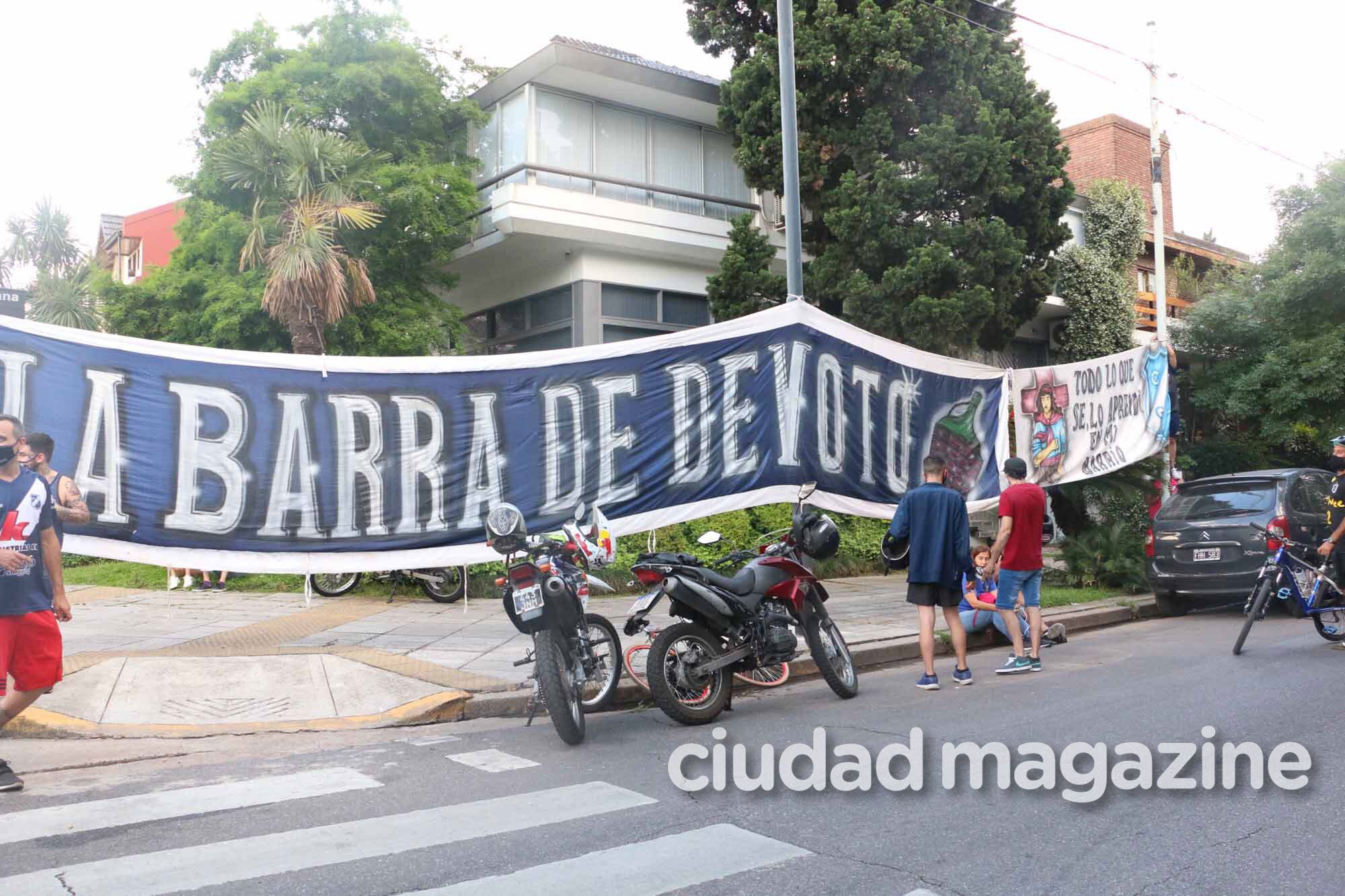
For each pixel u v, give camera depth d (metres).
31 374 7.90
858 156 16.47
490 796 5.02
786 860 4.07
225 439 8.50
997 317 17.00
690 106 19.67
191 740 6.38
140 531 8.16
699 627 6.91
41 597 5.33
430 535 9.10
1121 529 14.46
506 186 17.23
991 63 17.00
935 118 16.50
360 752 6.04
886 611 12.02
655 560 6.96
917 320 15.88
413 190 16.22
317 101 16.77
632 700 7.57
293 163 14.65
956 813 4.70
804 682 8.49
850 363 11.42
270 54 17.44
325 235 14.35
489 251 18.75
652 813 4.71
